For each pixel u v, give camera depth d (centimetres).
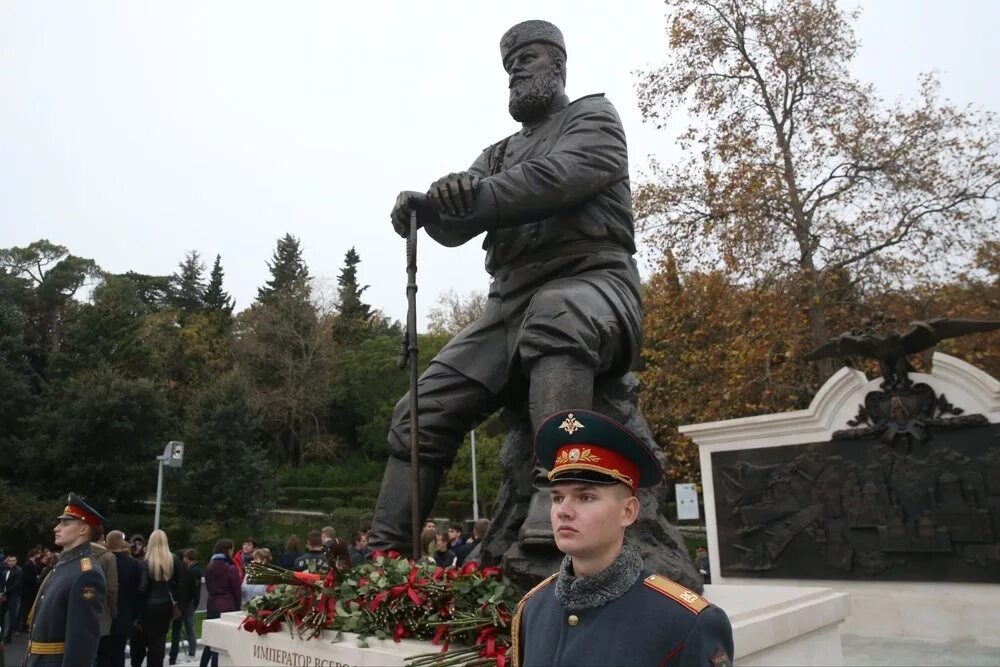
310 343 4959
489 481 3541
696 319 2056
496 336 445
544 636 187
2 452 3095
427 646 318
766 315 1894
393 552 390
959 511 947
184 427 3472
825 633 459
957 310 1858
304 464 4875
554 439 195
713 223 1992
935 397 985
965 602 927
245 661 419
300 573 399
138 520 3106
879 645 906
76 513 494
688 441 1986
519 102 460
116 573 780
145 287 6956
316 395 4897
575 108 436
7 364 3456
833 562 1029
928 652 856
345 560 498
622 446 188
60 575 484
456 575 338
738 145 2012
